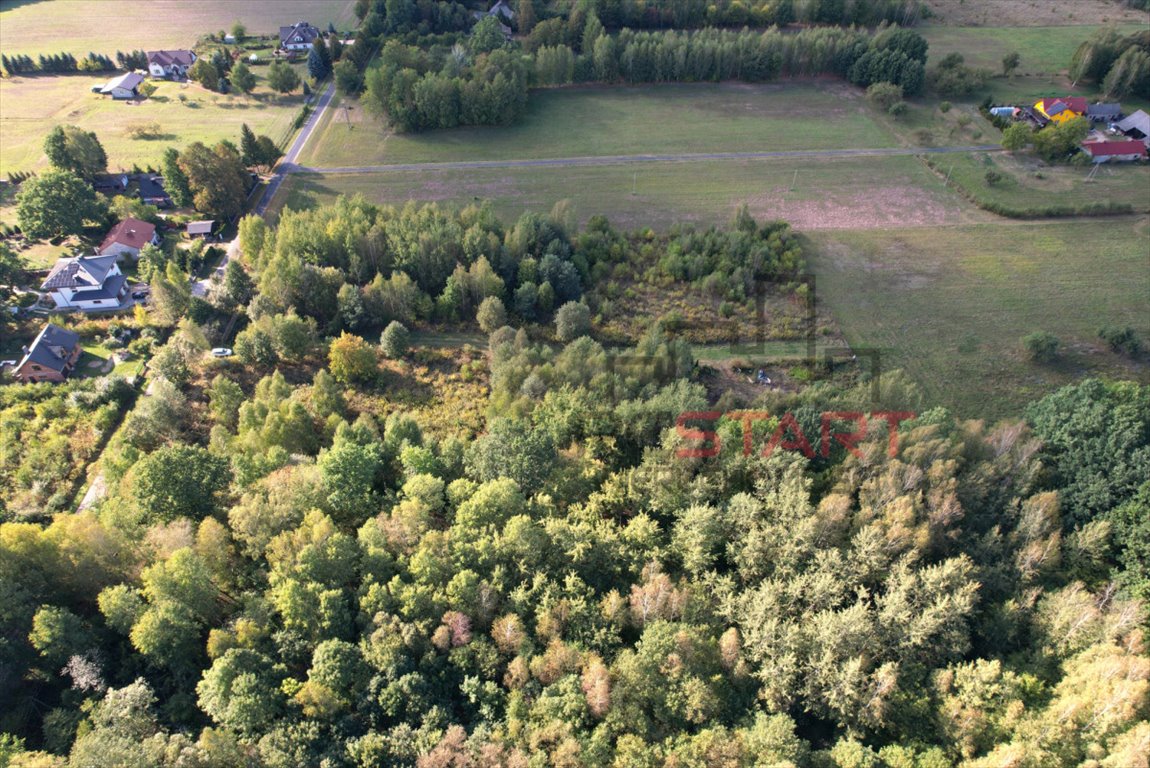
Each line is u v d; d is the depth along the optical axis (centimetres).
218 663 5903
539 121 19462
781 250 13950
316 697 5825
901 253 14375
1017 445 8456
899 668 6519
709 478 8244
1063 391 9244
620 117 19700
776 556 7394
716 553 7662
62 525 7150
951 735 6047
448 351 11794
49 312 12294
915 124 19175
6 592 6412
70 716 6012
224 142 15462
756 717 6150
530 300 12269
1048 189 16212
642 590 6794
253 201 15825
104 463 8669
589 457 8525
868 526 7344
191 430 10025
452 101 18488
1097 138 17675
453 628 6438
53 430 9950
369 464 8044
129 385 10750
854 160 17650
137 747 5331
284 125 19012
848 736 6150
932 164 17350
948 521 7631
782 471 8200
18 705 6231
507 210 15788
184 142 17888
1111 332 11869
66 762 5481
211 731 5453
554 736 5762
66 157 15412
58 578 6831
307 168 17212
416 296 12312
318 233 12669
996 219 15412
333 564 6856
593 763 5634
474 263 12550
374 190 16412
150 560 7075
